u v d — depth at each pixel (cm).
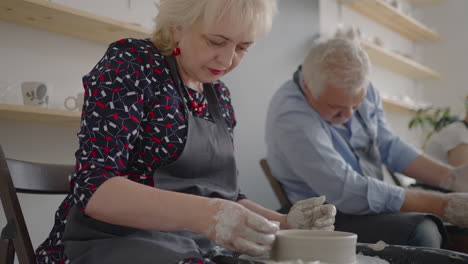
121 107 98
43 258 103
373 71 412
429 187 211
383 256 104
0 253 100
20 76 195
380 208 165
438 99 459
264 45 296
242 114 285
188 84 120
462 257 95
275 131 186
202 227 88
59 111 183
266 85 299
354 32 328
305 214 115
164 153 107
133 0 236
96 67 105
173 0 109
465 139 243
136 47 108
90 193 90
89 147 95
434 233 149
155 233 99
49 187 118
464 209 159
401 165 215
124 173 106
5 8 177
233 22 104
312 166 173
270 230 86
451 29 455
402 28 435
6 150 192
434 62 463
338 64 169
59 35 209
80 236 98
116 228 99
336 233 94
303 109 182
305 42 323
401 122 443
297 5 318
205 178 116
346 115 182
